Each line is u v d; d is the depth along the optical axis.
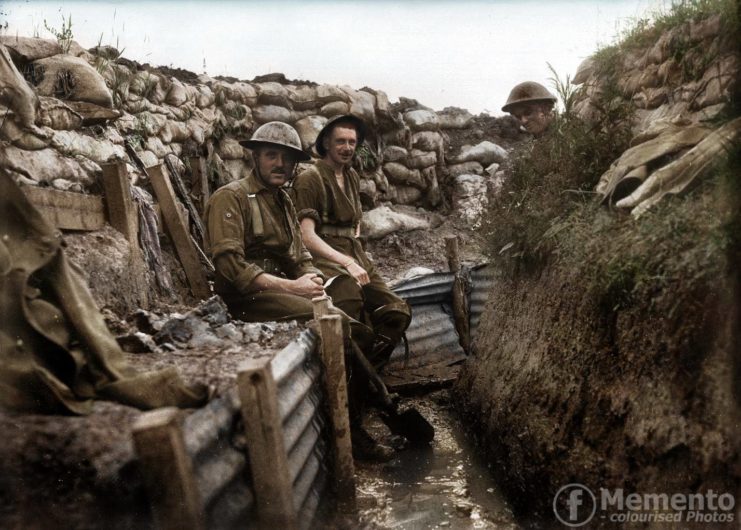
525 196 4.39
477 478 3.93
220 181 7.34
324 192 5.27
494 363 4.46
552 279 3.66
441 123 11.11
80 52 5.64
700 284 2.27
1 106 3.57
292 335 3.73
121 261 3.92
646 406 2.43
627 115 4.02
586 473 2.72
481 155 10.71
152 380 2.20
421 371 6.26
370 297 5.50
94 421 2.04
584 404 2.90
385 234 9.35
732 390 2.05
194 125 7.18
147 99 6.39
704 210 2.52
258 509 2.14
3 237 2.31
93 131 4.85
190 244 4.93
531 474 3.22
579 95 4.74
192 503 1.70
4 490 1.79
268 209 4.60
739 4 3.10
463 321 6.91
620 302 2.76
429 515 3.39
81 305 2.39
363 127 5.54
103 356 2.30
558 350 3.30
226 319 3.68
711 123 3.11
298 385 2.90
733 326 2.09
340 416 3.27
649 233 2.71
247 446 2.14
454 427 4.95
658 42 3.98
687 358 2.26
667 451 2.23
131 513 1.80
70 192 3.71
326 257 5.06
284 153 4.56
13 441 1.88
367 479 3.94
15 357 2.14
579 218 3.48
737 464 1.95
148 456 1.67
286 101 9.09
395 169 9.99
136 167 5.44
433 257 9.28
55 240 2.42
